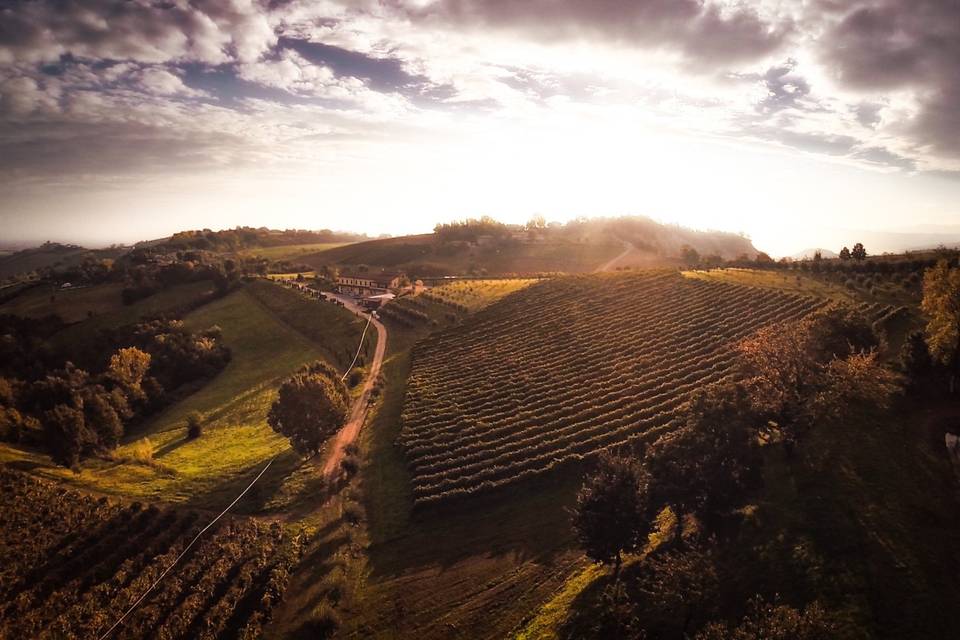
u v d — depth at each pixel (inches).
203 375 5044.3
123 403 4077.3
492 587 2004.2
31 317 6683.1
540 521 2345.0
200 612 1957.4
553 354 4015.8
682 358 3688.5
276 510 2596.0
